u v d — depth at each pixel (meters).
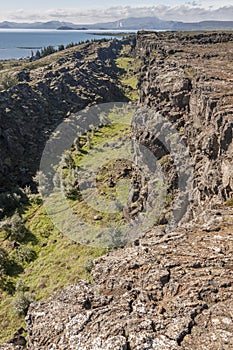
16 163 95.31
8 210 73.56
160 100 65.06
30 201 75.56
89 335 14.42
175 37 169.38
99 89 152.62
